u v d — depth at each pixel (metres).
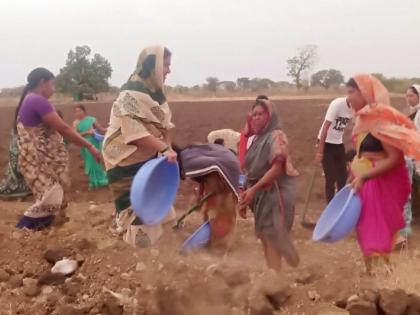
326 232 4.58
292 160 12.07
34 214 6.12
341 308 4.21
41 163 6.09
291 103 27.30
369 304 3.93
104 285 4.69
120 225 5.03
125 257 4.96
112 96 48.56
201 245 5.02
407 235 6.33
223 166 5.14
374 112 4.57
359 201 4.64
